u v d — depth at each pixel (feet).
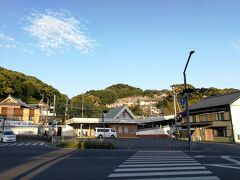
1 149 77.92
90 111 259.80
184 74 91.35
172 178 30.96
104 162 46.09
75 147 85.46
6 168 38.63
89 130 194.70
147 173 34.47
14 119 212.64
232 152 73.97
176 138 155.74
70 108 261.24
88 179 30.32
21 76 299.17
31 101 283.18
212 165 42.57
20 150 74.08
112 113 204.54
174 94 187.42
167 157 56.39
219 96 163.02
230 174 33.86
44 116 251.80
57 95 321.11
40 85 304.71
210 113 152.76
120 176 32.22
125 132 196.54
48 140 130.82
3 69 292.81
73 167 39.73
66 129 198.80
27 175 32.76
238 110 136.98
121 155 60.54
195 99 239.09
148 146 96.53
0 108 219.20
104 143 86.07
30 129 191.01
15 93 272.51
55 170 36.73
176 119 177.68
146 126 217.97
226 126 137.49
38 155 58.90
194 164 43.88
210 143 123.54
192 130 162.20
